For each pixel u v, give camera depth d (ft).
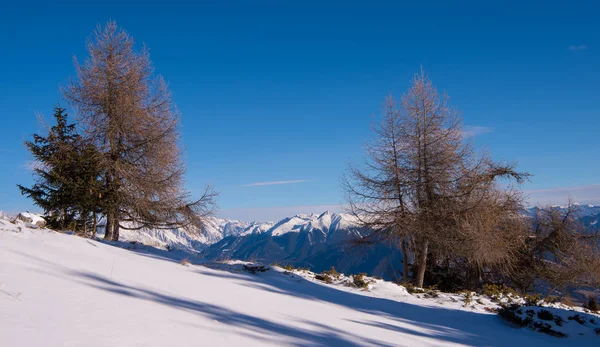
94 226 54.54
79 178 51.24
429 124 59.11
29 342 8.41
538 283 78.79
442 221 57.11
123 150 60.34
